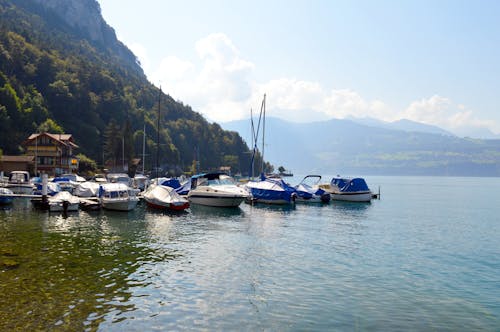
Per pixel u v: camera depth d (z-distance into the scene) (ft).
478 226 140.87
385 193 379.76
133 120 618.03
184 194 189.88
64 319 45.16
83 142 505.66
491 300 56.90
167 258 75.00
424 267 75.41
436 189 504.84
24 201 177.27
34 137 338.54
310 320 47.42
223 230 109.19
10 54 544.21
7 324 43.32
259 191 186.60
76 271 64.23
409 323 47.88
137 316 46.73
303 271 68.49
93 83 641.81
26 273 62.23
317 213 159.74
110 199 143.23
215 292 55.98
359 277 66.33
